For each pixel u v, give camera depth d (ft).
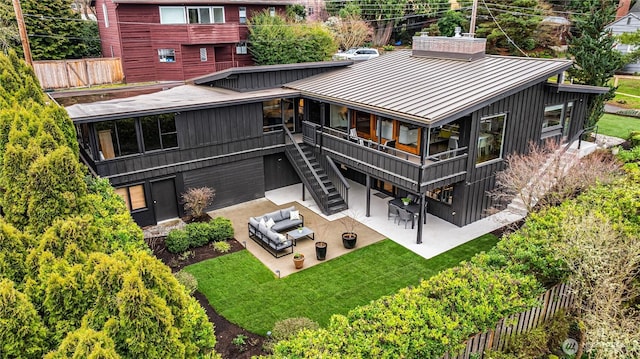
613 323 27.02
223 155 60.70
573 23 128.98
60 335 20.72
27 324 19.57
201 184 60.18
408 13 173.37
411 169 48.85
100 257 22.39
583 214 32.01
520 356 28.94
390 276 44.42
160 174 56.29
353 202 63.31
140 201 56.29
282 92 63.87
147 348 19.29
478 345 28.19
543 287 30.53
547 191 48.75
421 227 50.03
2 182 32.01
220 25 108.06
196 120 57.21
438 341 25.04
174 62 107.76
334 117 68.74
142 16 102.89
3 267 24.02
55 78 95.76
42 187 30.94
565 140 62.03
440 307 26.96
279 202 64.23
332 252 49.42
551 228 33.96
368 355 23.76
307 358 23.07
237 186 63.52
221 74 65.05
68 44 119.34
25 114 38.37
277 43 116.78
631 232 31.22
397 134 59.26
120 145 53.31
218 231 51.49
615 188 38.99
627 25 142.20
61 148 32.91
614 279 28.14
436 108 46.47
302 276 44.70
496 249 33.88
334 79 67.15
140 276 20.83
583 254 28.12
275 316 38.50
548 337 31.30
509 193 56.13
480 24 131.75
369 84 60.75
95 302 20.40
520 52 126.41
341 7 172.55
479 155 52.65
